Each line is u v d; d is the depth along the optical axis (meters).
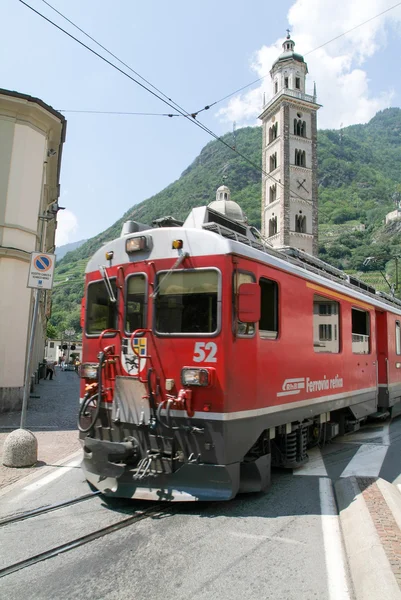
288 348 6.78
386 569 3.77
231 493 5.14
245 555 4.35
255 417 5.78
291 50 63.94
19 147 14.38
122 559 4.25
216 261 5.48
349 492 6.09
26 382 7.79
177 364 5.50
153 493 5.31
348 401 9.24
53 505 5.62
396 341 13.09
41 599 3.60
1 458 7.86
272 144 63.59
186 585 3.81
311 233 60.25
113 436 5.86
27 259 13.99
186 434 5.33
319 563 4.21
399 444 9.71
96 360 6.35
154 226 7.09
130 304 6.01
